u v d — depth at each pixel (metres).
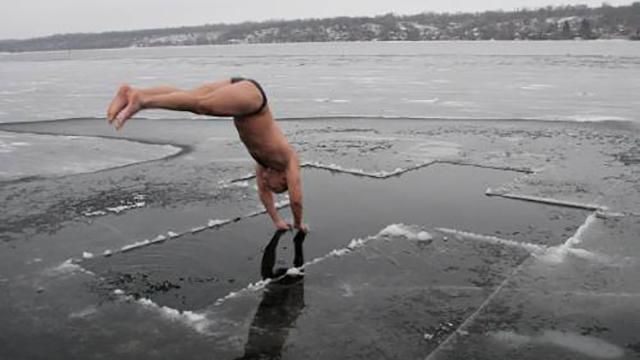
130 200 9.41
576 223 7.94
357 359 4.68
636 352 4.70
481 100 23.28
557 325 5.15
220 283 6.20
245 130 7.11
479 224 7.96
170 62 64.56
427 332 5.08
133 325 5.28
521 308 5.48
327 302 5.68
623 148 13.02
